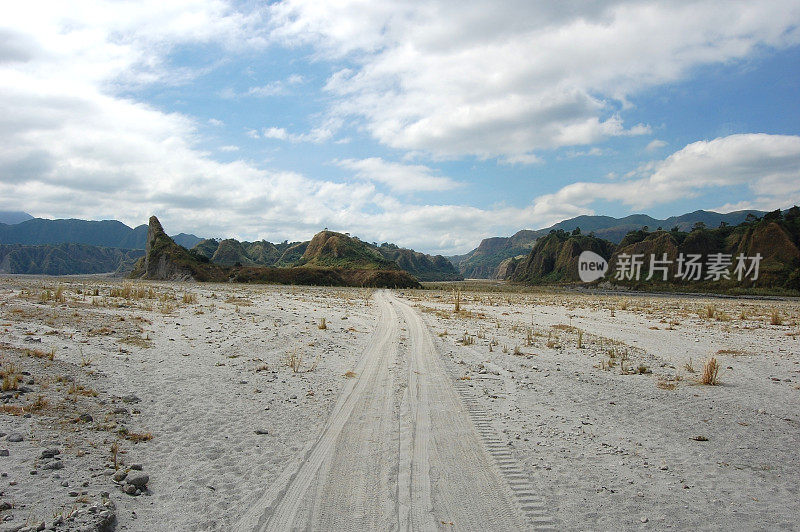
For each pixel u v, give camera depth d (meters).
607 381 13.34
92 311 20.14
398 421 9.25
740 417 10.14
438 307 37.28
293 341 17.61
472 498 6.23
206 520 5.44
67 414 8.28
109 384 10.39
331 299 42.72
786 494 6.64
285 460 7.25
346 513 5.73
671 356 17.16
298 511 5.73
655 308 38.50
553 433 8.96
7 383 8.98
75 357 12.16
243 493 6.15
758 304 50.12
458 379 12.98
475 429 8.98
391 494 6.24
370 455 7.54
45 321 16.55
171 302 27.34
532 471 7.17
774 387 12.66
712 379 13.05
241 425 8.66
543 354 17.36
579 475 7.11
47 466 6.32
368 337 20.16
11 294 24.80
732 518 5.93
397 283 108.88
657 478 7.09
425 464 7.27
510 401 11.09
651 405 11.00
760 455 8.05
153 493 6.05
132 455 7.13
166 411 9.16
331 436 8.33
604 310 36.16
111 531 5.09
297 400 10.41
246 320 22.36
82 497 5.66
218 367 12.84
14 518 5.05
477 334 21.92
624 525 5.68
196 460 7.10
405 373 13.38
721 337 21.50
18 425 7.53
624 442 8.59
